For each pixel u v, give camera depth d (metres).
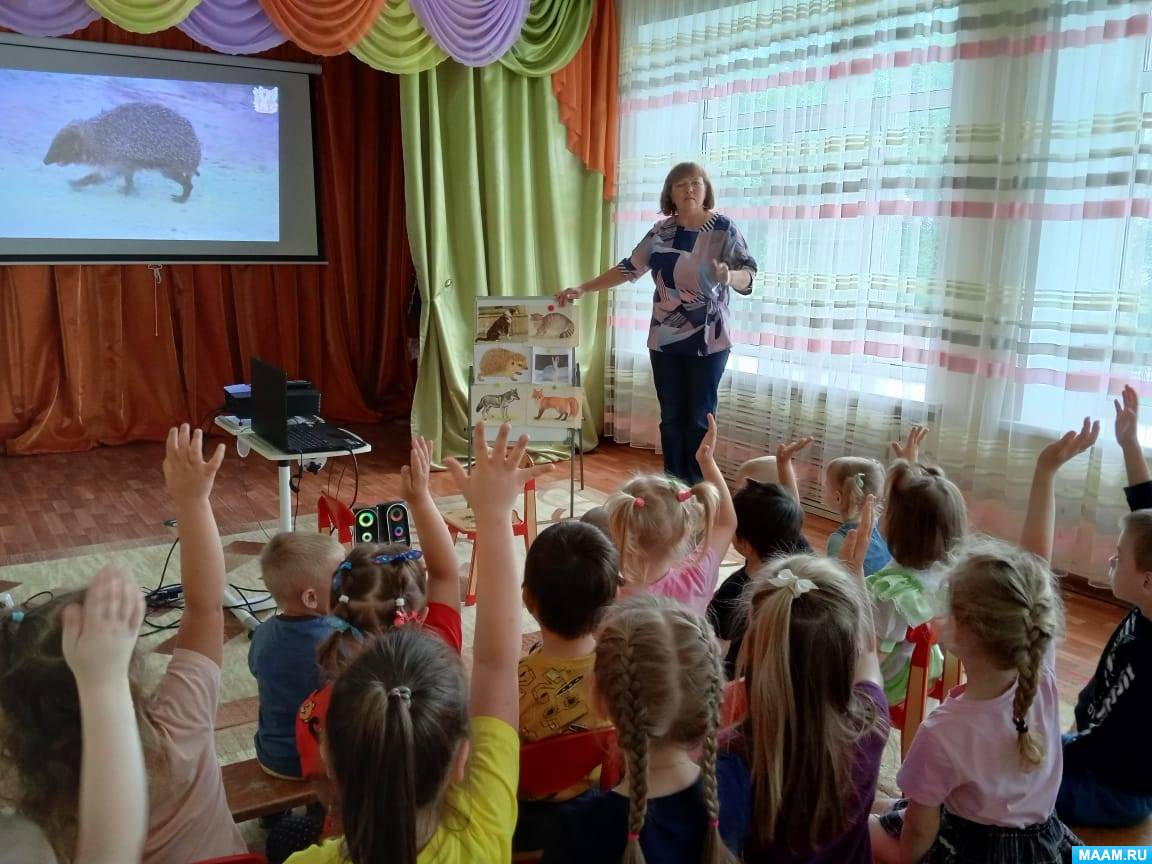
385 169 6.36
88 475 5.13
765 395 4.95
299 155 5.84
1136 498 2.26
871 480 2.64
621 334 5.81
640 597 1.33
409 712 1.02
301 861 1.13
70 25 4.21
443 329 5.36
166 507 4.59
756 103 4.79
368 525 2.97
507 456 1.46
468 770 1.18
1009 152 3.72
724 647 2.23
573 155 5.59
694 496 2.21
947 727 1.56
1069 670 3.06
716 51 4.98
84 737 1.01
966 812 1.57
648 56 5.42
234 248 5.73
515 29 5.10
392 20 4.82
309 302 6.28
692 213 4.11
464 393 5.48
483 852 1.12
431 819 1.07
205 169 5.56
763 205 4.82
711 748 1.22
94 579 1.05
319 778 1.52
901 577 2.19
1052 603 1.53
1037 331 3.73
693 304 4.18
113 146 5.28
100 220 5.33
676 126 5.27
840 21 4.29
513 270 5.55
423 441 1.88
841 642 1.34
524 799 1.56
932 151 4.01
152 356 5.80
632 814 1.15
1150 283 3.42
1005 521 3.90
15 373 5.43
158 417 5.86
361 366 6.59
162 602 3.37
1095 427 2.17
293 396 3.69
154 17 4.28
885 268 4.26
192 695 1.43
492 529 1.42
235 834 1.49
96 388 5.66
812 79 4.48
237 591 3.52
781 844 1.38
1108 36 3.40
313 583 1.99
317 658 1.71
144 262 5.48
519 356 4.16
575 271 5.74
